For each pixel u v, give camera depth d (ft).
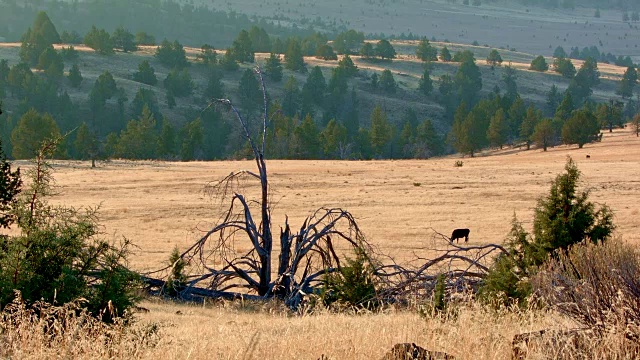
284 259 132.87
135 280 56.59
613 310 41.16
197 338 45.73
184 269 145.69
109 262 55.06
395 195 267.39
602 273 44.39
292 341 41.14
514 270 71.41
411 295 99.91
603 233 97.66
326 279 105.19
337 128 623.77
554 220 97.25
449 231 200.75
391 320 58.70
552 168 343.67
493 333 40.93
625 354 36.24
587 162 381.81
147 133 608.60
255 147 137.69
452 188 281.74
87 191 277.64
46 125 492.13
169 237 198.70
